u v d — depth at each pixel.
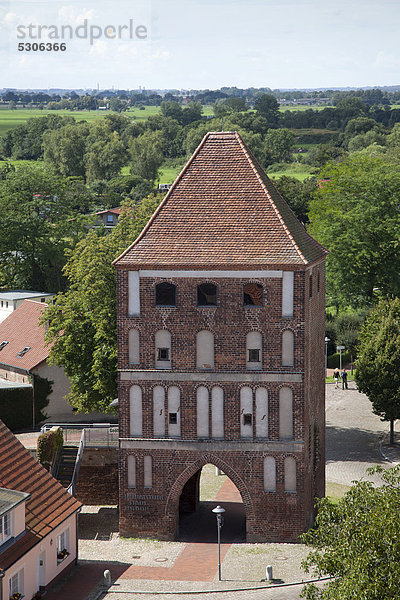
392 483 38.38
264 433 56.94
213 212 57.84
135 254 57.22
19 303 106.44
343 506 37.53
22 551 48.31
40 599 50.38
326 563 36.00
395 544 33.56
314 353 60.00
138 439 58.19
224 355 56.81
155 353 57.53
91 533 61.03
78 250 78.38
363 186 117.19
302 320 55.69
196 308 56.75
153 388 57.78
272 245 56.09
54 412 89.44
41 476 54.69
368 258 114.62
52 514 52.75
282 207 59.59
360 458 75.75
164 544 58.38
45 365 88.62
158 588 51.62
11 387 87.56
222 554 56.12
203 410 57.50
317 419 61.56
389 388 76.75
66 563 53.97
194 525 62.09
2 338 97.19
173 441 57.84
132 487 58.91
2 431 54.31
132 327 57.59
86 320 74.81
